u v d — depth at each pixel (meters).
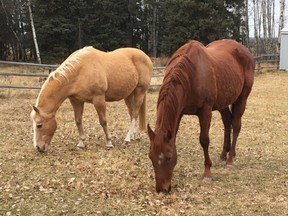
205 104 5.15
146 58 7.70
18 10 32.78
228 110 6.30
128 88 7.21
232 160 6.12
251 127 9.28
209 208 4.54
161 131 4.43
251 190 5.15
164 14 37.06
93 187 5.08
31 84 14.51
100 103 6.75
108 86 6.86
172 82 4.66
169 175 4.58
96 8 33.41
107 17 34.34
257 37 43.34
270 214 4.44
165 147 4.41
